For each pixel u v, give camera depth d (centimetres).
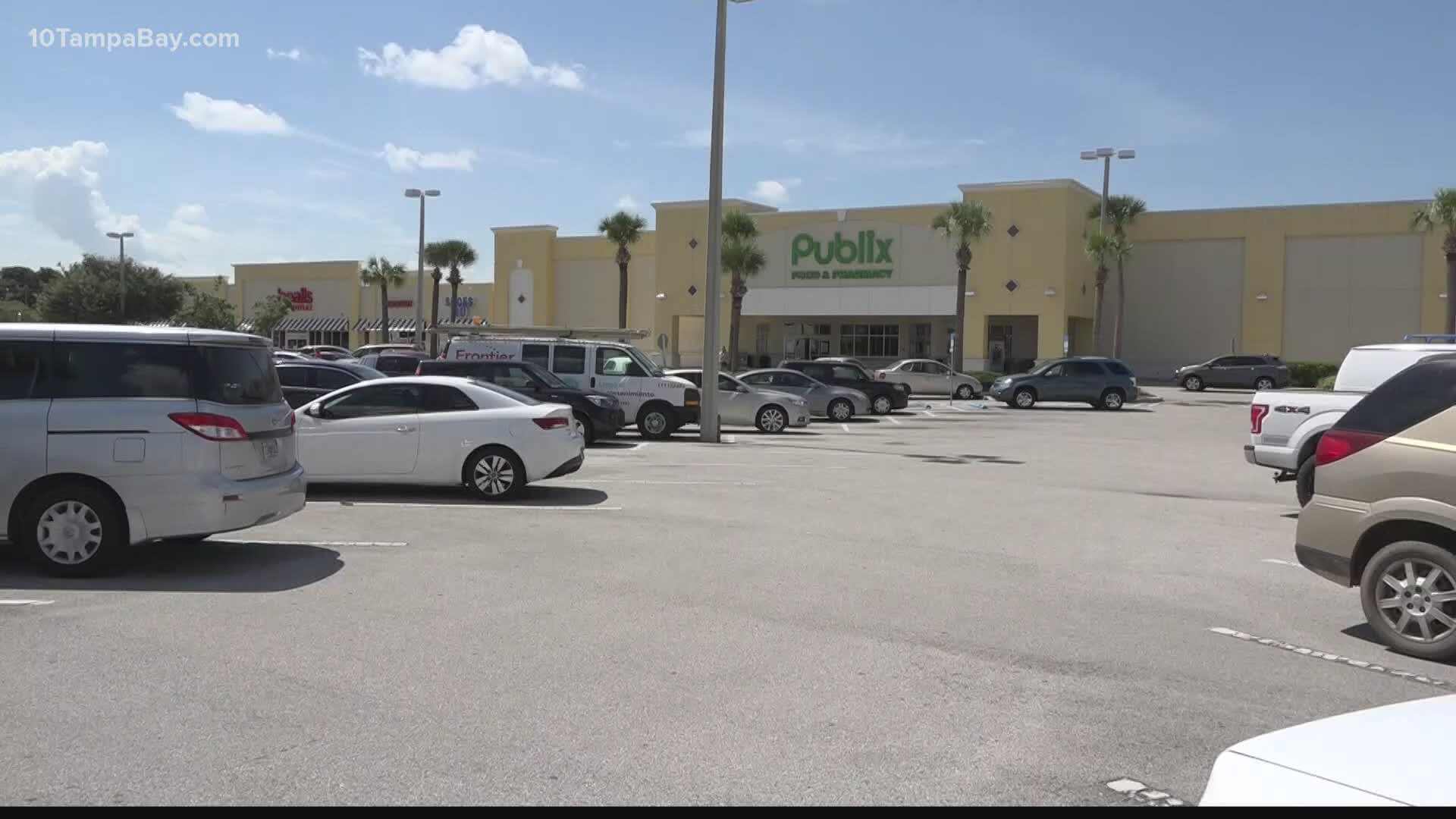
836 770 474
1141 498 1421
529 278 6975
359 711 543
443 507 1224
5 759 475
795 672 618
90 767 467
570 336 2622
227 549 967
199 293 6156
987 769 478
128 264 5934
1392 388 703
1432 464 665
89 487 834
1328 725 306
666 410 2300
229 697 561
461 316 7200
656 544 1016
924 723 535
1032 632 714
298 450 1263
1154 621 748
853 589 835
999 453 2100
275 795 441
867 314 5966
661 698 568
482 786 452
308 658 631
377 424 1273
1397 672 634
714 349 2270
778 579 866
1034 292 5562
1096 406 3766
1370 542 702
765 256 5619
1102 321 5972
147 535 837
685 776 466
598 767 475
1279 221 5534
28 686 575
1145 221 5825
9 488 827
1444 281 5206
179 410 841
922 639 693
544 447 1288
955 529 1138
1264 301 5569
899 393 3384
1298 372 5194
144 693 566
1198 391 4944
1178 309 5788
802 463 1825
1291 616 771
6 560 910
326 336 7512
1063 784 461
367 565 902
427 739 505
